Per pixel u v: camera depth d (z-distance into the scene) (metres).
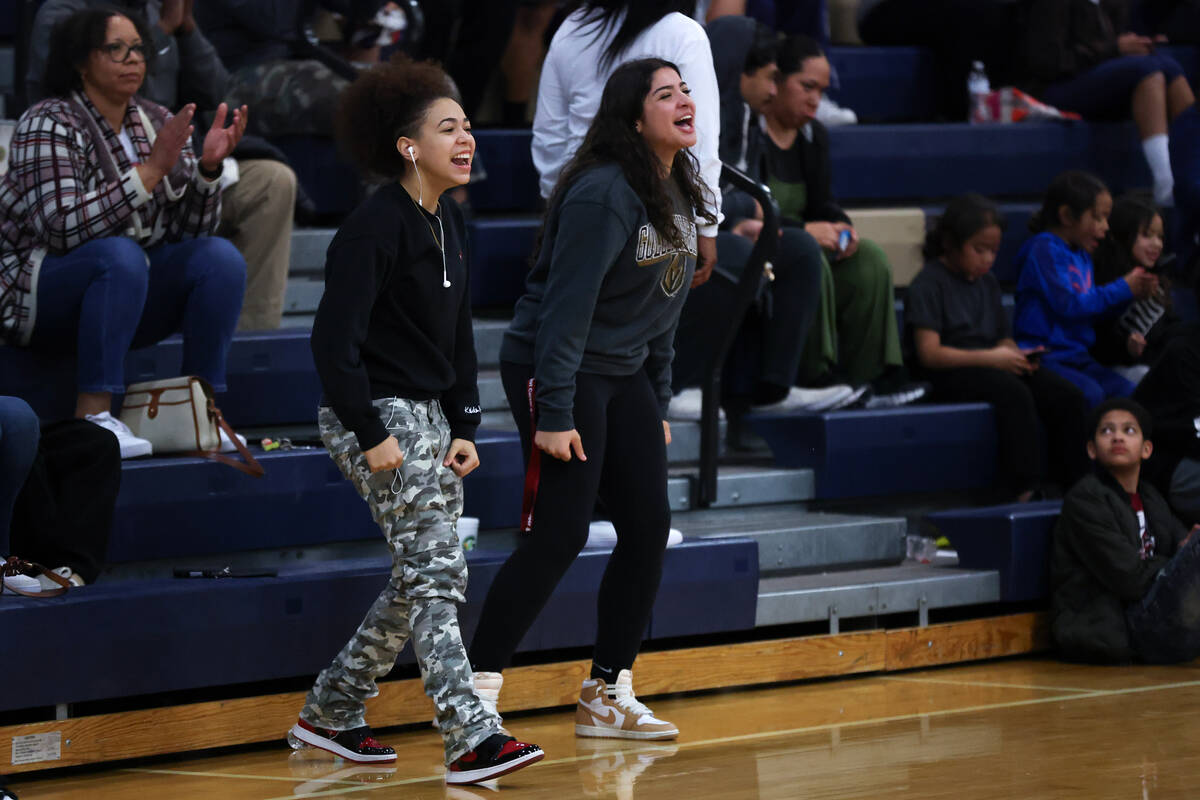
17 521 11.15
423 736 11.40
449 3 18.81
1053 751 10.65
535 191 17.95
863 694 12.86
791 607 13.51
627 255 10.41
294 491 12.49
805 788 9.60
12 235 12.52
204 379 12.54
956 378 16.70
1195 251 19.83
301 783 9.88
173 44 15.42
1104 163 21.11
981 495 16.83
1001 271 19.28
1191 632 13.98
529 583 10.53
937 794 9.42
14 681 10.21
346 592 11.43
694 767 10.21
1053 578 14.59
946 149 20.09
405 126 9.71
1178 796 9.35
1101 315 17.48
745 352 15.88
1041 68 21.27
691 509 14.84
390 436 9.55
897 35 22.14
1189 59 23.41
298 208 16.34
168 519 12.02
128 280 12.21
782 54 16.56
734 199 15.71
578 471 10.55
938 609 15.23
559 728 11.56
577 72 12.69
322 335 9.42
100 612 10.49
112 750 10.43
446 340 9.96
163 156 12.16
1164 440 15.40
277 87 16.25
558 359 10.29
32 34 14.81
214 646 10.93
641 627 11.17
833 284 16.59
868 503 16.06
